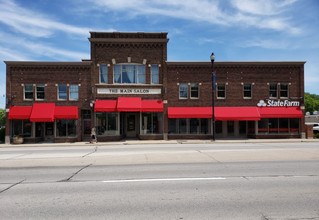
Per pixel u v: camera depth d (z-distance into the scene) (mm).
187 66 33094
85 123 32719
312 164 12812
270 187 8594
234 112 32531
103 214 6336
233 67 33312
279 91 33500
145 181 9500
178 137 33000
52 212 6512
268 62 33250
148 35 32969
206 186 8758
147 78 32969
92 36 32594
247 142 29016
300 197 7523
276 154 16266
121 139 33375
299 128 33625
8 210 6672
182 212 6422
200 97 33031
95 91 32438
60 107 31797
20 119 31844
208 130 33250
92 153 18344
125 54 32906
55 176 10547
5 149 24125
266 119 33438
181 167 12188
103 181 9578
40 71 32062
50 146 27328
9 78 31719
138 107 31562
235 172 10969
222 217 6090
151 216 6184
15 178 10273
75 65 32250
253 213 6324
